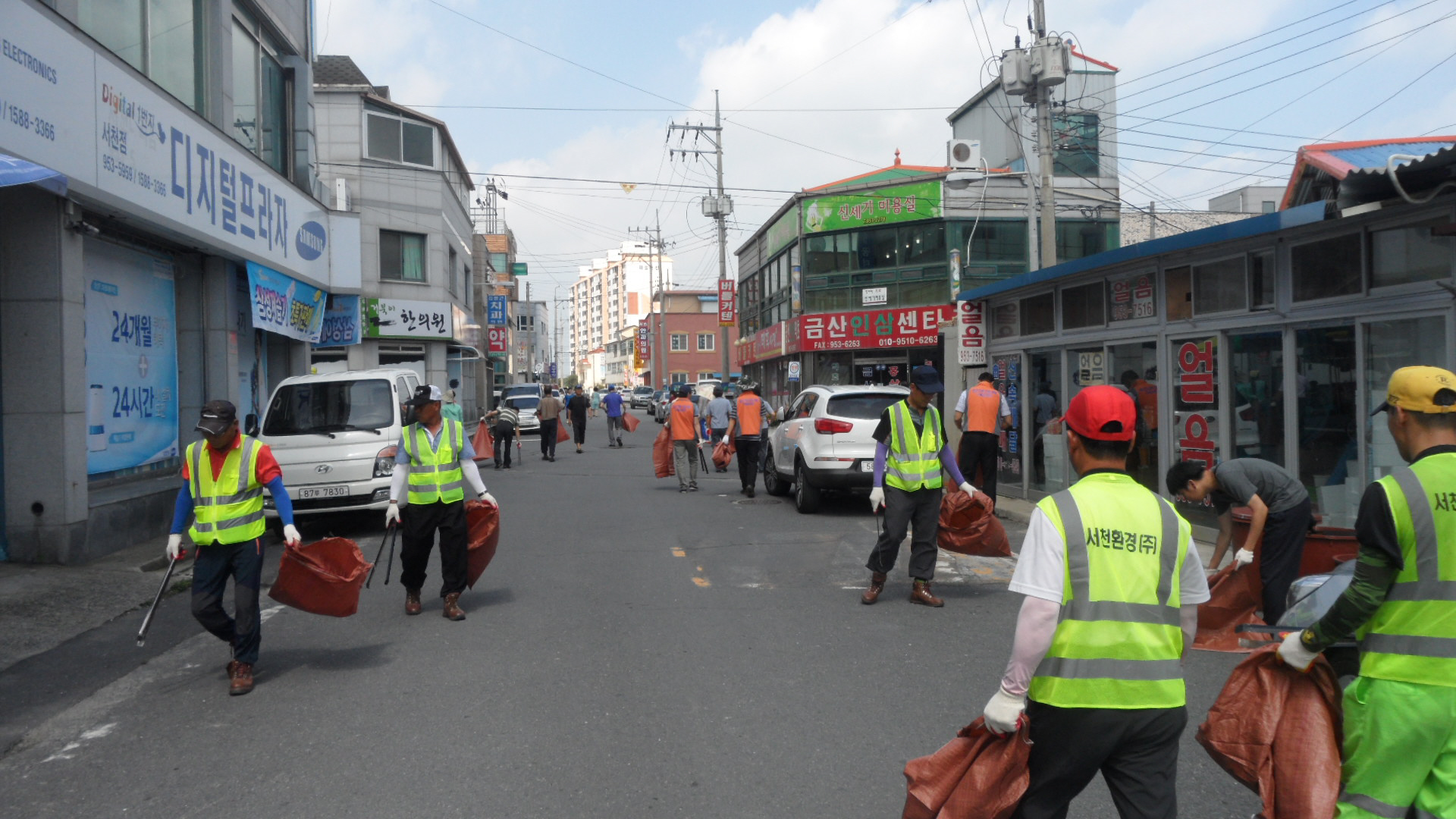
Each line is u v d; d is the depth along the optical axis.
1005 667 5.96
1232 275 9.64
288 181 15.48
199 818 3.96
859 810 3.96
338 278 18.03
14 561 9.01
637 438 34.44
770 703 5.29
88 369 10.54
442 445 7.28
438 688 5.63
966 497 7.65
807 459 12.77
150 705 5.46
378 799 4.10
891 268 31.23
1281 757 2.91
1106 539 2.74
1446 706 2.73
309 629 7.11
